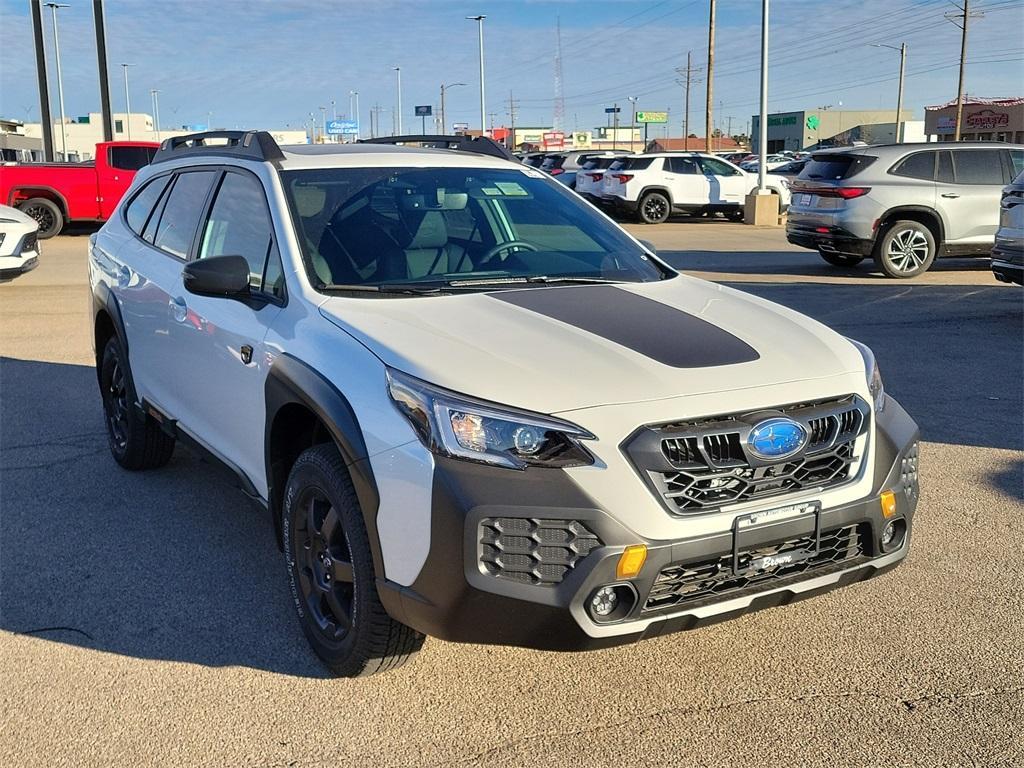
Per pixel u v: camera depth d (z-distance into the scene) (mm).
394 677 3430
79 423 6676
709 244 20047
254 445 3834
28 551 4523
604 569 2764
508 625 2830
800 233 14602
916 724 3119
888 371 7980
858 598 4016
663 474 2852
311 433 3586
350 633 3262
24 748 3035
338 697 3309
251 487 3941
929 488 5297
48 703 3281
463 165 4547
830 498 3062
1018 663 3486
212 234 4484
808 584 3105
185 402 4559
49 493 5293
